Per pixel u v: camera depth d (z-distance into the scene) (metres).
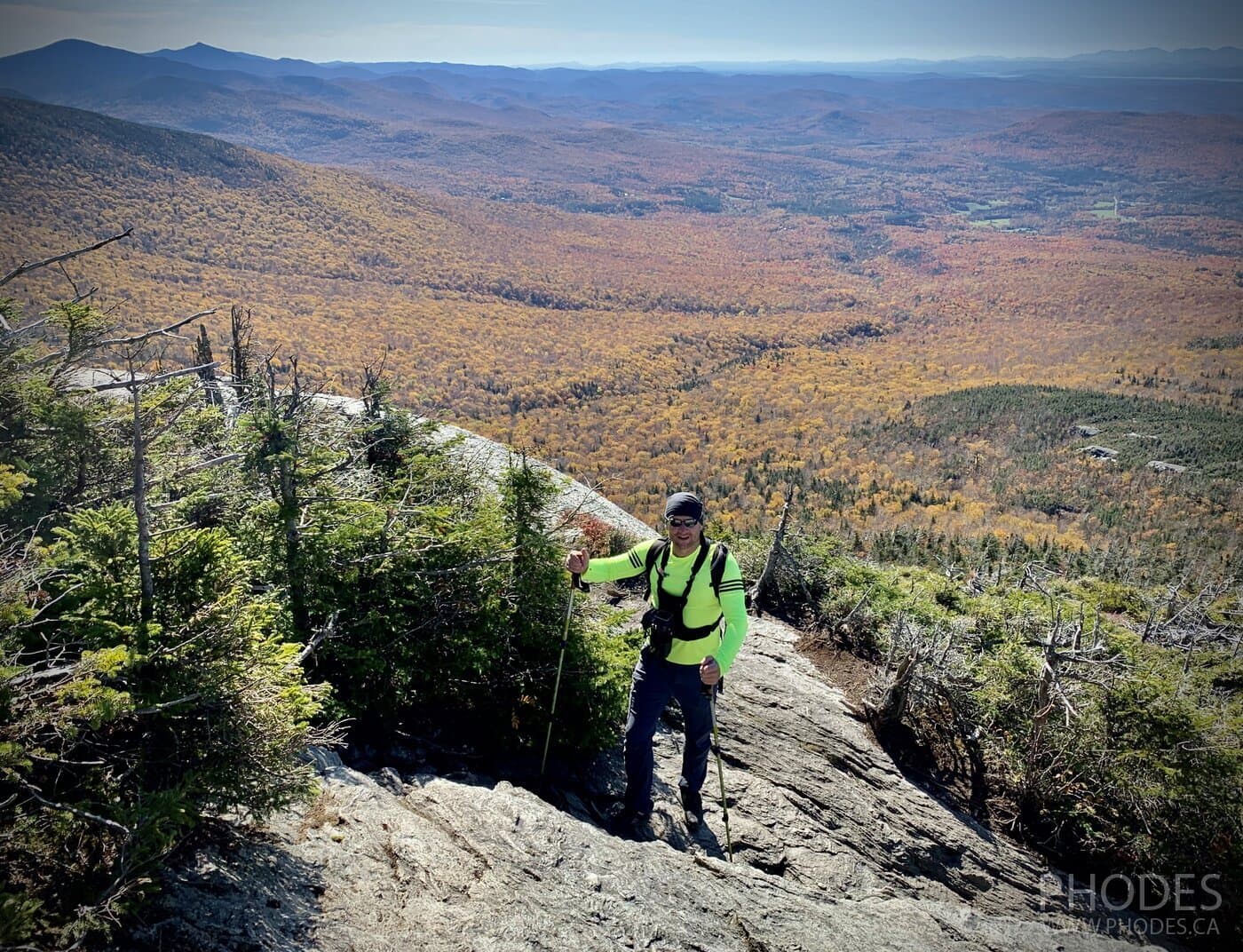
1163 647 12.05
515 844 4.97
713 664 5.17
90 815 3.43
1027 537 90.69
